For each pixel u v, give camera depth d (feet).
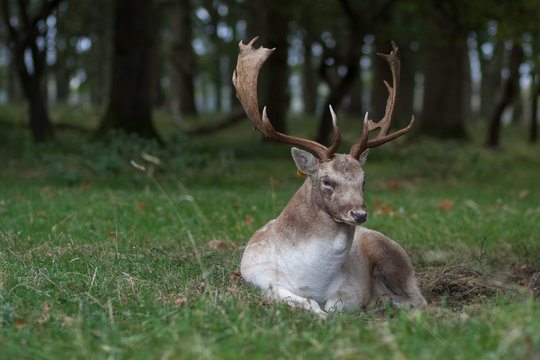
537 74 88.02
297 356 11.94
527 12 57.41
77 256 21.93
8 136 69.67
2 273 18.03
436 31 68.85
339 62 66.28
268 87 77.46
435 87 82.33
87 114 95.04
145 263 21.27
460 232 28.66
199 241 25.85
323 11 73.36
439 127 82.12
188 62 108.47
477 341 12.27
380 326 14.43
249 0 88.12
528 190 44.50
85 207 31.86
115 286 17.98
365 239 19.43
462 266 23.29
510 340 11.25
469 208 34.99
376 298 19.01
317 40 72.54
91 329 13.82
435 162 54.13
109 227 27.81
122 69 64.08
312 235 17.12
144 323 13.96
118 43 64.08
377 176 52.49
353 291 18.20
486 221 31.07
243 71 19.30
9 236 24.70
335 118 16.87
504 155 73.46
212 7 119.75
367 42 80.43
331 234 16.96
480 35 79.97
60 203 32.76
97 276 18.86
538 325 11.69
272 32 76.38
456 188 46.01
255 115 18.79
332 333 13.37
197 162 45.65
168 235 27.02
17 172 47.80
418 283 20.65
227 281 19.62
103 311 15.52
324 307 17.81
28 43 62.69
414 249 25.90
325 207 16.72
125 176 44.78
